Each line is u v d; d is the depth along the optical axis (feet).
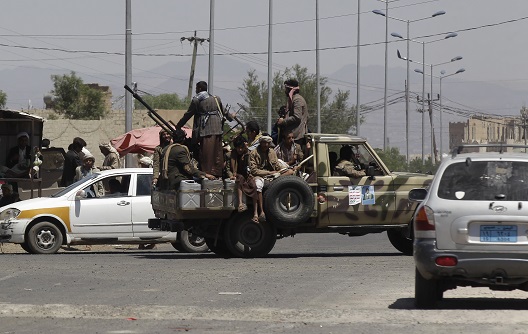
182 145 154.30
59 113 624.18
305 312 91.30
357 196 156.25
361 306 96.89
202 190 151.43
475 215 89.97
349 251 179.11
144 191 172.96
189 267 137.28
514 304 99.81
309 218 156.76
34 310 92.99
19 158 219.00
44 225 167.94
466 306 98.07
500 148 96.27
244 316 89.30
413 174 159.94
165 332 81.15
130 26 275.59
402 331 80.84
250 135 157.99
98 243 170.60
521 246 89.20
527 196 90.38
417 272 93.66
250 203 154.10
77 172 197.67
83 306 95.55
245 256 154.81
